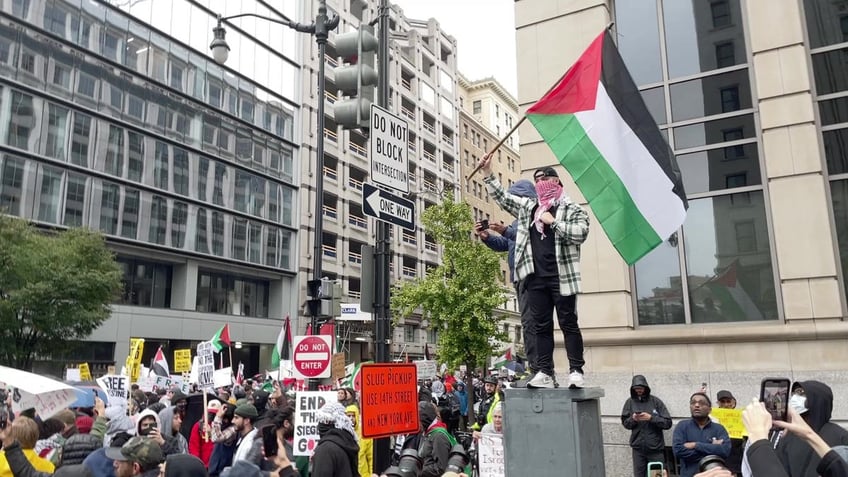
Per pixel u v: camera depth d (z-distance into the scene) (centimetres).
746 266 962
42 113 2798
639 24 1104
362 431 468
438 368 3406
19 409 624
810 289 896
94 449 587
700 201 1012
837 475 255
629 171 567
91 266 2361
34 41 2805
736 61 1015
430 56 5906
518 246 448
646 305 1026
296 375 1270
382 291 609
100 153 3006
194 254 3384
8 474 493
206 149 3541
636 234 562
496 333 2477
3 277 2114
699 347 952
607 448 979
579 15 1117
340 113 621
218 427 714
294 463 700
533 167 1116
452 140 6159
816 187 913
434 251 5500
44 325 2177
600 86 578
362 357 4578
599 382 1007
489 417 765
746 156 984
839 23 958
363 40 630
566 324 428
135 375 1180
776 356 901
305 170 4188
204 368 994
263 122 3953
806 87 941
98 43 3062
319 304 1109
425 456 607
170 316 3278
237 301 3753
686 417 935
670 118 1053
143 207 3170
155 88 3309
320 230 1192
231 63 3766
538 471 404
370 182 577
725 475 244
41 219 2734
